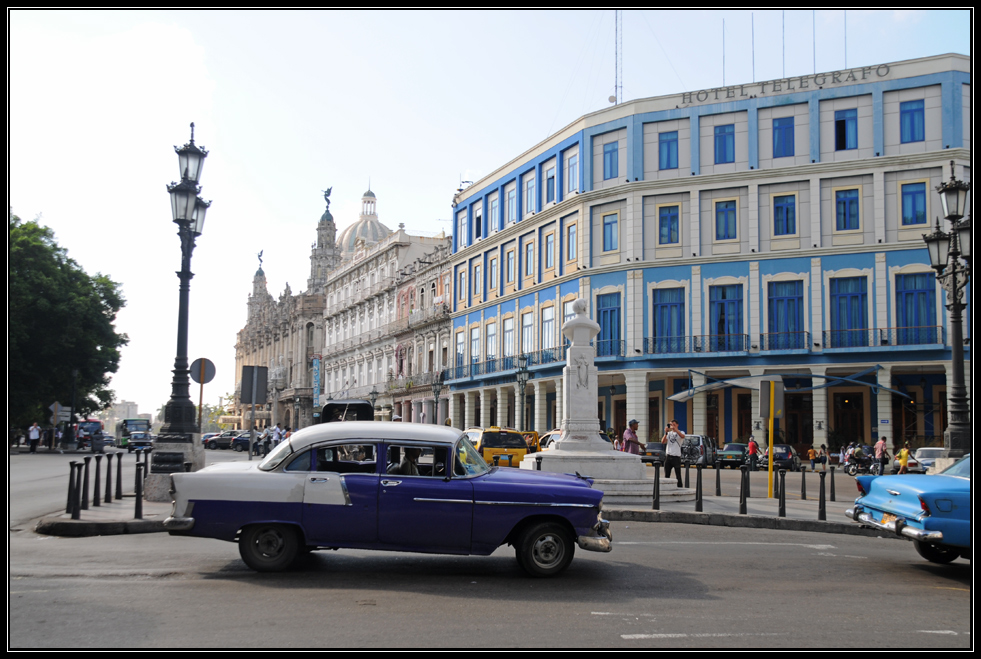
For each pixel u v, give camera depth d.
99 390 62.94
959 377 17.34
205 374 16.89
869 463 33.00
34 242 50.88
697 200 40.84
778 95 39.59
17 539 11.45
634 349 41.44
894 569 10.05
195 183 16.59
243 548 8.87
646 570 9.51
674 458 19.97
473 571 9.23
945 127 36.50
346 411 27.39
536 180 49.25
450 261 58.81
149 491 15.45
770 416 19.20
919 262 36.50
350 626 6.60
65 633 6.32
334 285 85.75
